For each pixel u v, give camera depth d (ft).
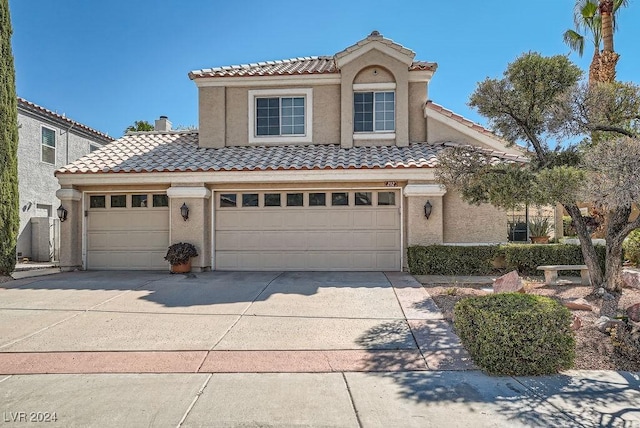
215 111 54.13
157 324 26.18
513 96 30.30
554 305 19.70
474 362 19.99
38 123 66.95
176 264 44.68
